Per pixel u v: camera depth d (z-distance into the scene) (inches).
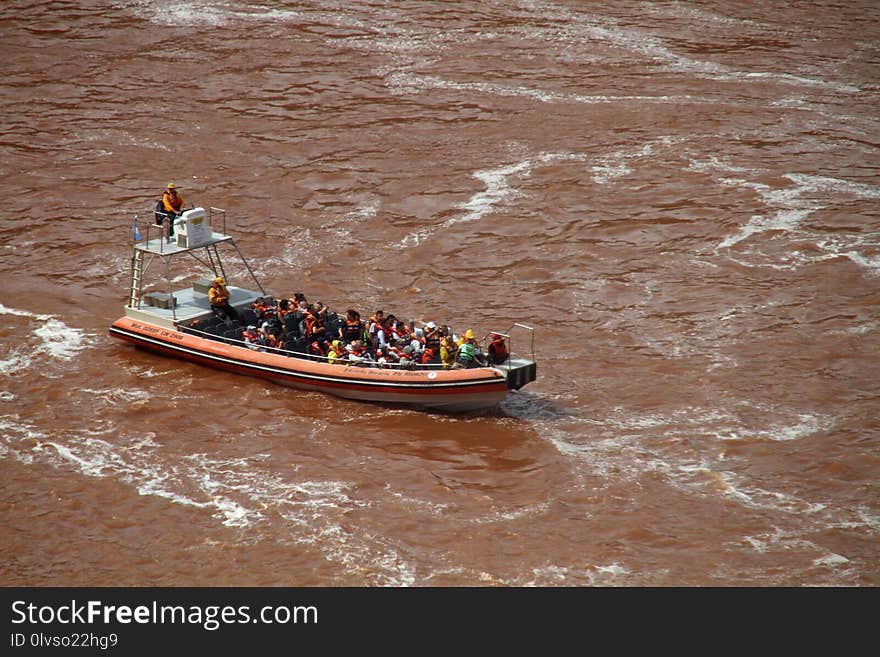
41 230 4443.9
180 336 3353.8
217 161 5147.6
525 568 2425.0
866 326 3580.2
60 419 3058.6
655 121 5575.8
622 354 3447.3
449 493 2716.5
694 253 4192.9
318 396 3184.1
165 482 2768.2
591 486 2736.2
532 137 5393.7
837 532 2539.4
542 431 2999.5
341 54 6540.4
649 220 4483.3
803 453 2869.1
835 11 7317.9
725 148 5221.5
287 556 2477.9
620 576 2391.7
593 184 4849.9
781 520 2593.5
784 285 3902.6
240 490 2736.2
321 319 3282.5
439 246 4301.2
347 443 2947.8
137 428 3019.2
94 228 4475.9
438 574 2410.2
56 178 4948.3
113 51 6530.5
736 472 2792.8
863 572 2388.0
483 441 2950.3
